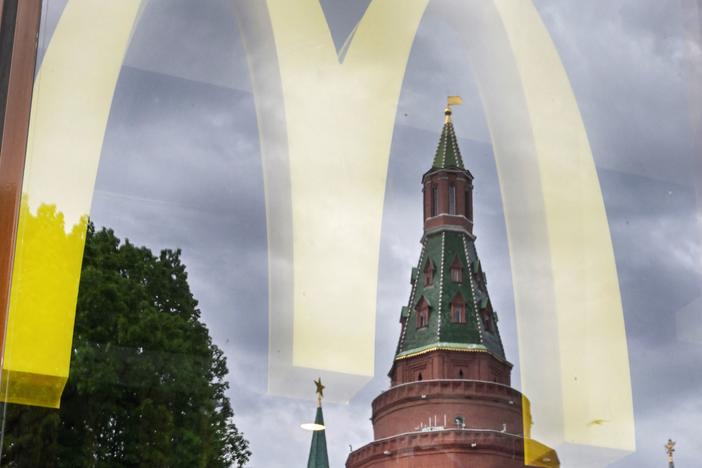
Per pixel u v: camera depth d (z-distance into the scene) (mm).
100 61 2869
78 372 2545
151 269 2939
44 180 2531
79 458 2463
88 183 2760
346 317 3436
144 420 2695
